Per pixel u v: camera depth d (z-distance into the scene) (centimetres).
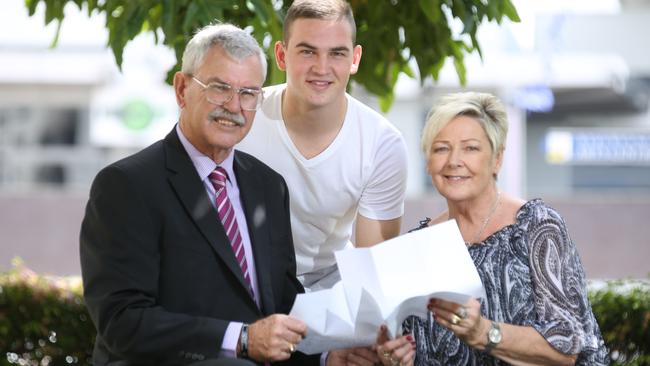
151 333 333
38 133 1975
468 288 341
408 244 345
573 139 2162
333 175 437
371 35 531
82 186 2002
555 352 364
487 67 1767
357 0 528
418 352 383
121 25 456
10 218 1227
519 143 1791
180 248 348
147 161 355
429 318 384
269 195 379
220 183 363
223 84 348
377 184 448
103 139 1958
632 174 2164
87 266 347
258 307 355
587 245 1246
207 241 351
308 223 446
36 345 588
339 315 341
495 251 379
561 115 2172
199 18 445
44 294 588
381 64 547
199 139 358
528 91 1805
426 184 1878
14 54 1875
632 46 1991
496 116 385
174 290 347
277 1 512
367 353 371
